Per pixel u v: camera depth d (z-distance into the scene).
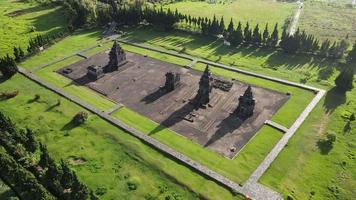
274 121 83.56
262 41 125.62
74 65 113.38
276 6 173.50
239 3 179.62
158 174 68.31
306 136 78.25
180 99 93.12
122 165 70.69
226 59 115.75
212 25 132.88
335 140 76.62
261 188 64.56
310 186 65.50
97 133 80.19
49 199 57.25
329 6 171.50
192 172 68.69
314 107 88.62
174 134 79.69
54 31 142.50
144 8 154.12
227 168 69.44
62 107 90.12
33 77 105.31
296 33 117.81
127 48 126.12
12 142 70.62
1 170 63.69
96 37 136.38
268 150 74.19
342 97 92.81
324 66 110.06
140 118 85.62
